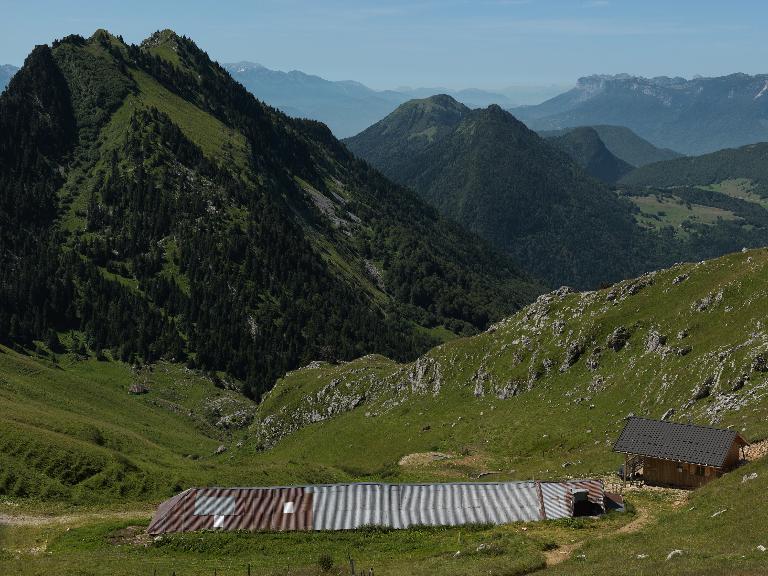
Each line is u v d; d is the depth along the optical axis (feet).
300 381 655.76
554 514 191.31
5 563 164.76
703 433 213.25
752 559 131.75
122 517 212.02
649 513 189.57
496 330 503.20
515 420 379.35
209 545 180.55
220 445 595.47
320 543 181.47
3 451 251.80
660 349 351.46
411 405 489.26
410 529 189.06
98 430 332.39
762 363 281.13
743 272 358.02
